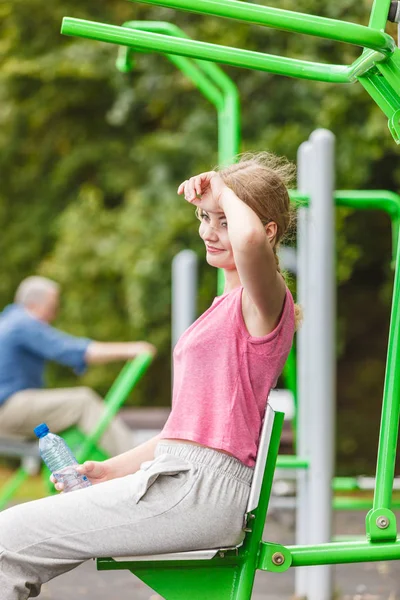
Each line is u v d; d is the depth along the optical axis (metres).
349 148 11.85
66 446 3.76
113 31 3.71
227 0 3.34
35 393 8.47
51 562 3.36
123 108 13.62
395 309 3.61
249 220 3.27
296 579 6.01
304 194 5.71
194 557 3.35
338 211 12.04
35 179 16.50
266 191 3.53
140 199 13.95
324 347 5.66
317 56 11.23
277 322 3.41
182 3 3.33
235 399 3.39
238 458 3.38
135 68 13.38
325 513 5.62
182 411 3.43
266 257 3.26
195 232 13.81
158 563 3.42
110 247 14.47
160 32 5.27
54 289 9.02
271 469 3.46
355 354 15.07
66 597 6.26
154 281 13.98
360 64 3.62
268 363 3.42
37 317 8.91
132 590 6.46
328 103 11.80
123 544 3.33
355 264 14.02
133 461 3.75
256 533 3.44
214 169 3.91
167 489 3.36
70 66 13.98
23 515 3.38
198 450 3.38
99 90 15.45
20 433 8.48
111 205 16.25
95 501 3.37
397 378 3.58
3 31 14.88
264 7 3.34
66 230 15.10
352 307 14.79
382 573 6.77
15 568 3.35
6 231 16.62
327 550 3.46
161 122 15.17
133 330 15.20
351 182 12.02
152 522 3.32
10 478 14.09
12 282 16.77
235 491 3.37
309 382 5.81
